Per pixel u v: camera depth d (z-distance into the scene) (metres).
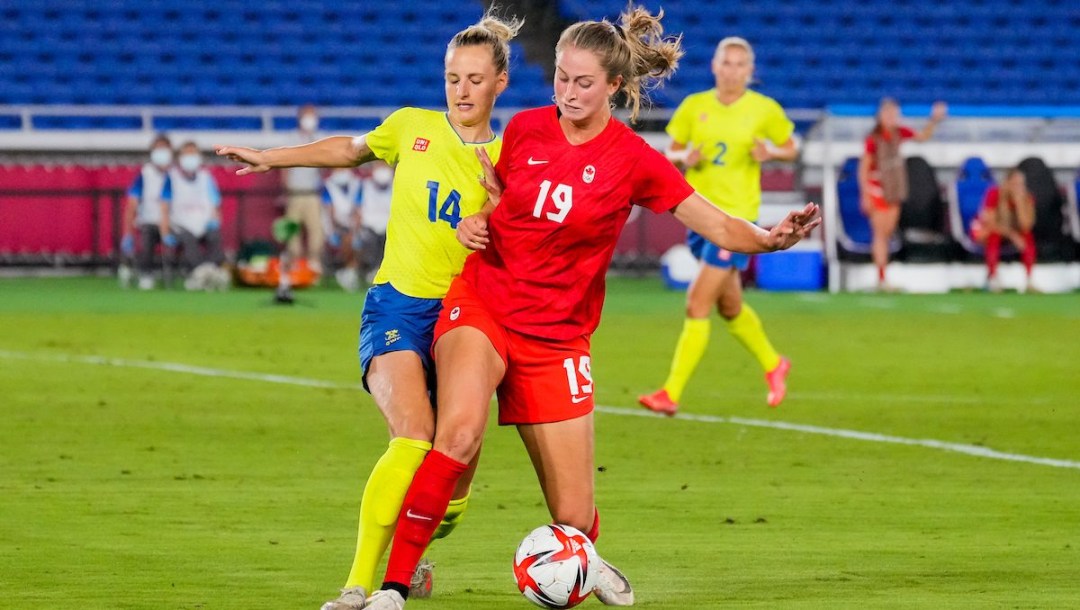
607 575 20.20
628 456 33.59
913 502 28.41
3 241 88.75
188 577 21.58
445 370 19.59
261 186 91.50
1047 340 58.97
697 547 24.30
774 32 107.75
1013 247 85.44
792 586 21.38
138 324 61.56
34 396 41.59
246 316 65.56
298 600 20.22
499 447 34.41
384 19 106.38
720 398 43.34
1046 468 32.34
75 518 25.94
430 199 21.34
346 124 100.25
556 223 19.73
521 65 104.50
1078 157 90.88
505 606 20.25
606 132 20.05
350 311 68.56
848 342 57.88
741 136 39.94
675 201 20.17
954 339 59.16
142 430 36.19
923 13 109.88
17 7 102.69
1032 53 108.94
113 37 103.12
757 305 73.88
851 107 85.81
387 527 19.34
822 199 89.00
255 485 29.33
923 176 84.19
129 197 81.31
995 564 22.98
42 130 93.75
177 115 98.12
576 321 20.09
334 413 39.34
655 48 20.55
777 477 31.08
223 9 105.00
